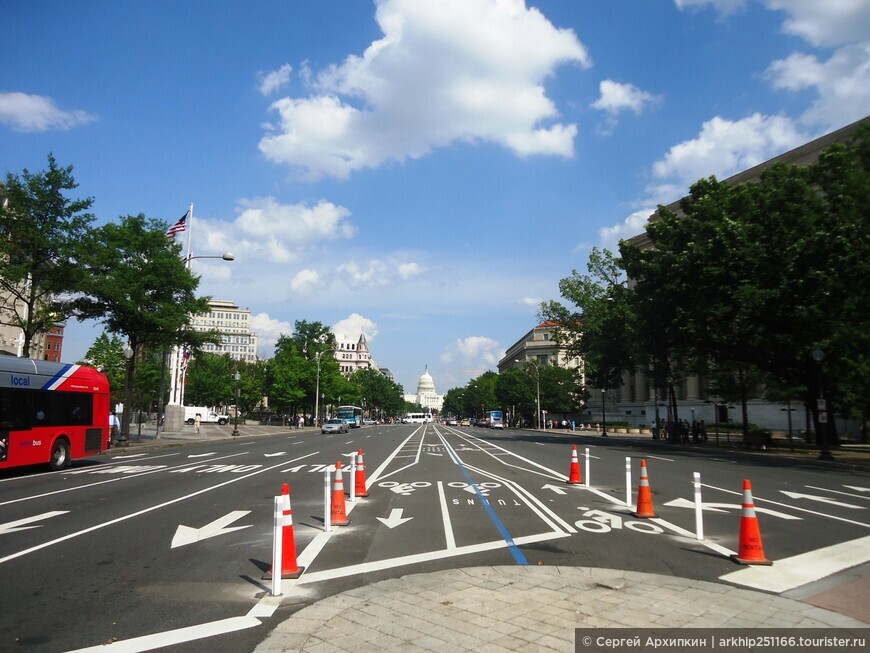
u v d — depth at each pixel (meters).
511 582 6.80
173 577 7.20
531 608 5.89
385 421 170.25
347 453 28.73
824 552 8.54
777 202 30.12
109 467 21.69
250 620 5.69
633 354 47.72
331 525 10.26
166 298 32.03
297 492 14.66
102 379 23.42
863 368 31.59
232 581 7.03
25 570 7.54
